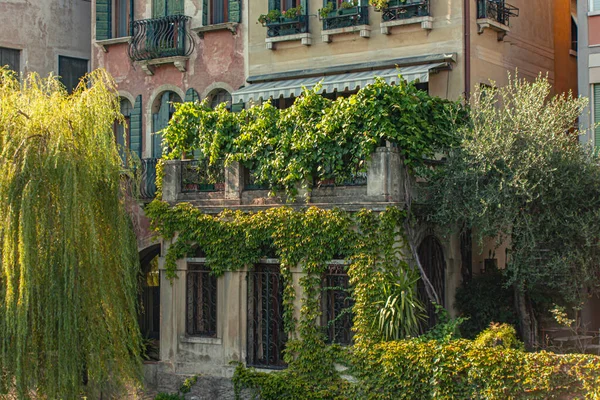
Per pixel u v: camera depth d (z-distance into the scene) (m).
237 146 17.94
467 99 19.17
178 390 18.34
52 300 15.42
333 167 16.77
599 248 16.28
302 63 21.31
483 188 16.16
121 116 16.78
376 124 16.30
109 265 16.27
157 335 23.44
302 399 16.64
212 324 18.31
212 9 22.70
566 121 16.59
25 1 24.45
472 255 19.02
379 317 15.95
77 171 15.52
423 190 16.81
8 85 16.19
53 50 25.06
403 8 19.84
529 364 14.12
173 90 22.98
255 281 17.88
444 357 14.92
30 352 15.36
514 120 16.14
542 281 16.36
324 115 16.88
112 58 23.97
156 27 22.75
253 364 17.66
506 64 20.91
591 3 18.88
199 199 18.45
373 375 15.85
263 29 21.80
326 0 21.08
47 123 15.58
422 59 19.59
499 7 20.27
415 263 16.70
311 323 16.80
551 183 15.63
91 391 16.03
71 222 15.23
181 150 18.84
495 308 17.56
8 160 15.23
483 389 14.52
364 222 16.28
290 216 17.06
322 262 16.73
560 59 23.52
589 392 13.63
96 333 15.86
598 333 18.55
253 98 20.64
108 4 24.08
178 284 18.56
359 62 20.58
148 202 21.17
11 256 15.07
